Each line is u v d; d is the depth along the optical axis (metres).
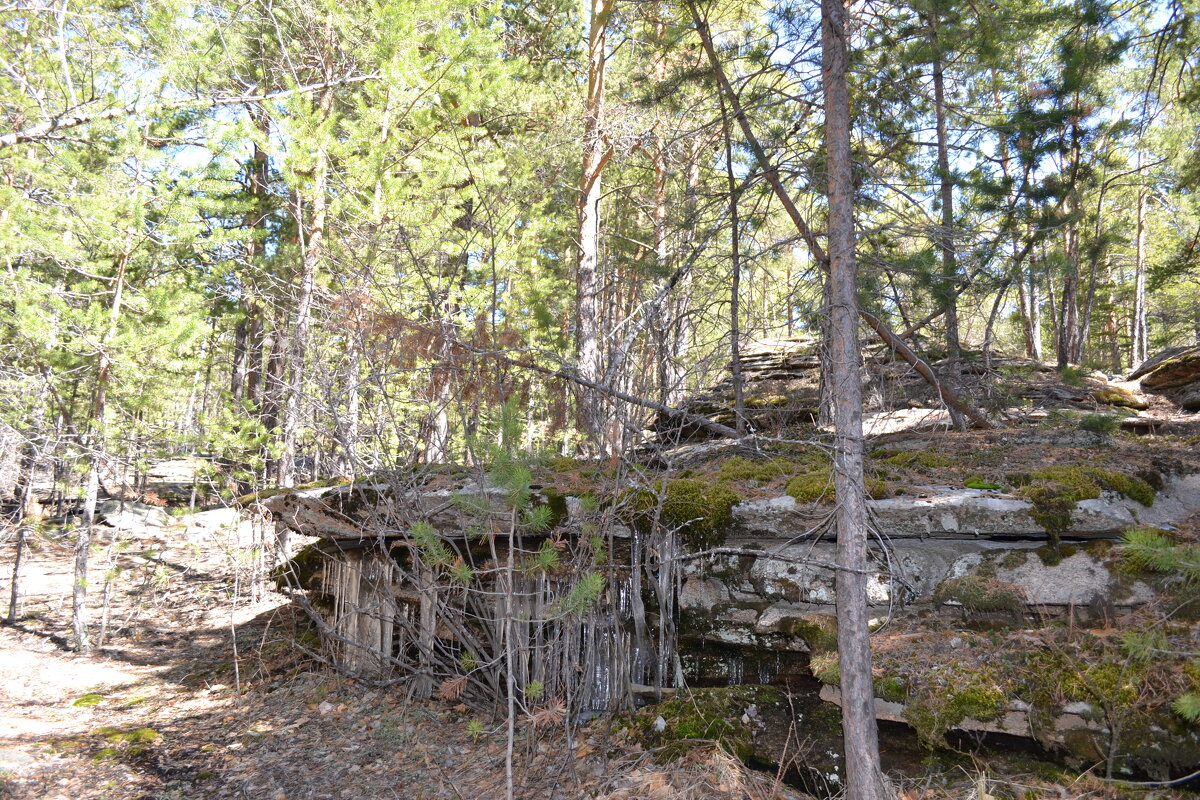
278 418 9.38
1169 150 9.73
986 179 6.79
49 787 4.99
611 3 9.66
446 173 9.16
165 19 8.60
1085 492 4.63
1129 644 3.58
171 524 10.93
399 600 6.55
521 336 5.41
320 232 9.24
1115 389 9.12
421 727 5.73
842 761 4.24
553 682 5.37
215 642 8.43
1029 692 3.89
